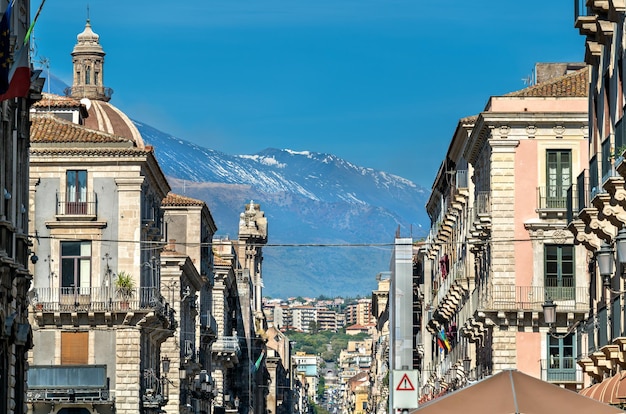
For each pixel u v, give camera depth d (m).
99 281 112.88
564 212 99.31
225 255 196.88
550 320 77.38
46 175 113.56
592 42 67.31
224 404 180.75
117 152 113.06
